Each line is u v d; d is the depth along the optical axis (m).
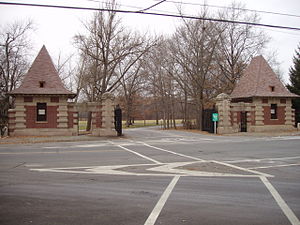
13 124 24.36
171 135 28.53
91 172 9.23
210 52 35.12
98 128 25.69
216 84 39.47
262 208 5.56
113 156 13.16
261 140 21.55
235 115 29.84
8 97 31.73
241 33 38.81
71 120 25.31
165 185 7.45
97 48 33.59
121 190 6.95
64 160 11.87
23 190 6.95
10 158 12.45
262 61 32.72
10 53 33.09
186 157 12.79
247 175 8.75
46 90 24.94
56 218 5.02
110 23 31.97
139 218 5.00
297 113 38.09
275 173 9.08
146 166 10.38
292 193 6.66
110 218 5.01
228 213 5.26
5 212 5.35
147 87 54.22
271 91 30.73
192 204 5.82
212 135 27.88
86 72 39.25
